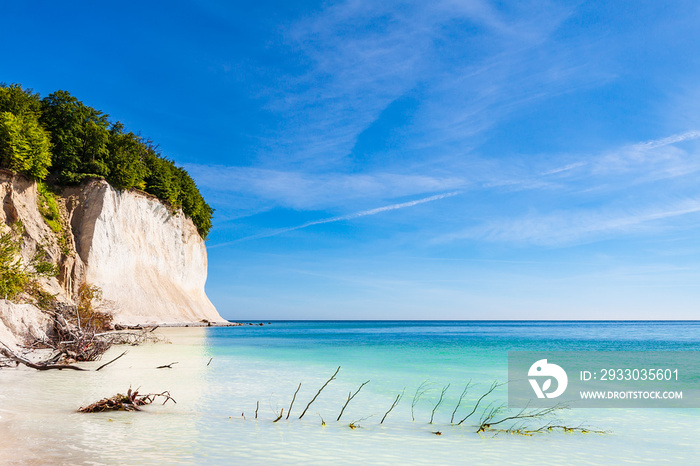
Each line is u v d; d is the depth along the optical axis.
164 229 71.56
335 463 7.18
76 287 47.69
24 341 22.95
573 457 7.95
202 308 78.31
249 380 16.92
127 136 61.88
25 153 41.66
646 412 12.31
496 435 9.59
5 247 29.98
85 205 54.25
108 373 17.62
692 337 65.94
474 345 41.38
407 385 16.50
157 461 6.83
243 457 7.32
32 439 7.81
